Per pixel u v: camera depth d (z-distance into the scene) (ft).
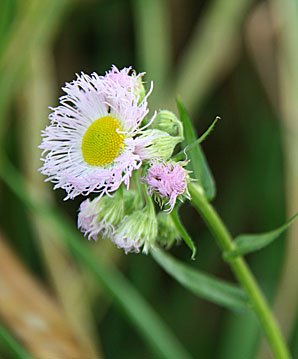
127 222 0.70
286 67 0.88
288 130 0.87
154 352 0.81
